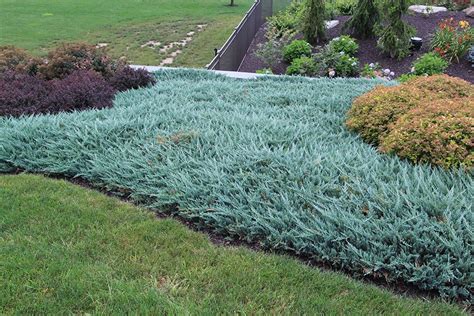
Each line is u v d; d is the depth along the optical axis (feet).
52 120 16.11
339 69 27.48
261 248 10.25
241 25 30.63
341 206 10.45
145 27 43.60
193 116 16.30
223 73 24.80
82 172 13.55
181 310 7.88
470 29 29.96
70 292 8.32
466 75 26.81
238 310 8.04
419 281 8.86
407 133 12.61
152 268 9.21
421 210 9.92
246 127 15.25
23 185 12.78
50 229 10.51
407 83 16.97
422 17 34.27
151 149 13.99
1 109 17.30
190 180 12.17
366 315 8.06
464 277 8.71
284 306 8.20
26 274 8.80
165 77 23.99
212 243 10.42
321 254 9.62
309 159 12.59
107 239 10.20
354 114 15.57
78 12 49.88
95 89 19.20
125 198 12.60
